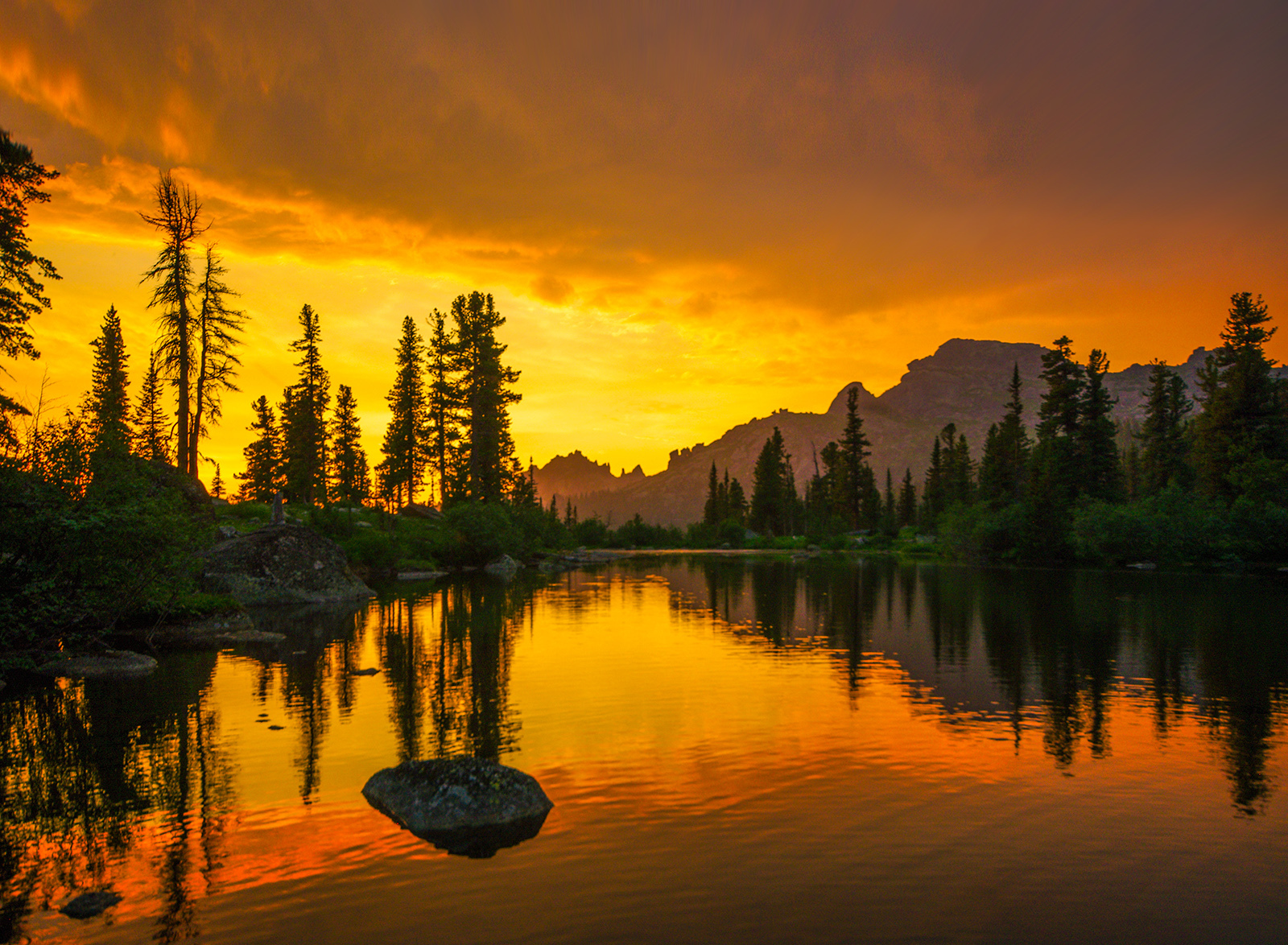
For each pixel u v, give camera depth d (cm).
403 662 1889
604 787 970
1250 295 6469
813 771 1036
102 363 6203
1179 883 704
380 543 5362
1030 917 638
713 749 1147
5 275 2548
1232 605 3212
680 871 722
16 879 709
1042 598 3559
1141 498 7044
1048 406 7769
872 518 13738
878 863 742
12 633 1819
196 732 1238
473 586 4462
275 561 3431
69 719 1319
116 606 2061
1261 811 887
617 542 16338
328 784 983
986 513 7300
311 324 7425
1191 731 1249
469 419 7575
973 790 961
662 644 2203
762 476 15138
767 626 2625
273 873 718
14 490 1703
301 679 1672
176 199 4075
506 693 1539
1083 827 838
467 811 854
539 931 608
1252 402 6334
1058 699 1492
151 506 1966
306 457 7475
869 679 1692
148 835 814
